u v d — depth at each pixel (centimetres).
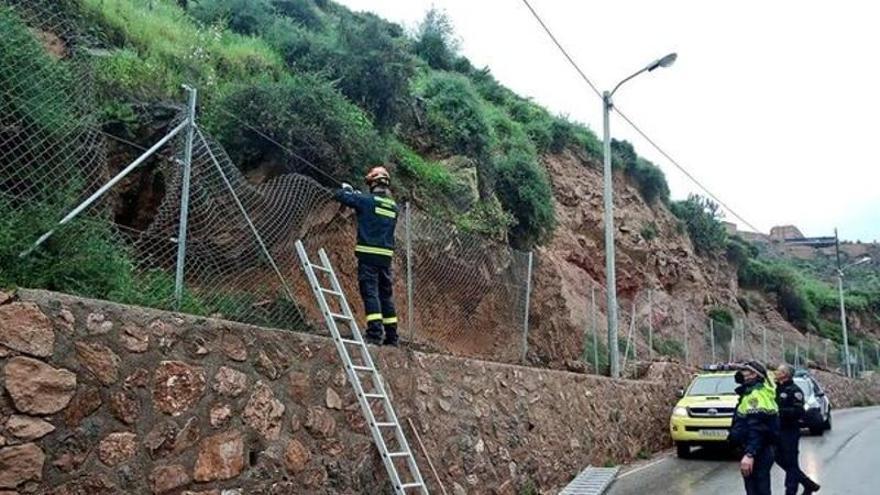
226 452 565
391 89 1550
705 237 3791
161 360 529
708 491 1074
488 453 929
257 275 809
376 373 706
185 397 541
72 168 632
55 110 625
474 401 941
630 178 3309
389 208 840
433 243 1134
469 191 1588
